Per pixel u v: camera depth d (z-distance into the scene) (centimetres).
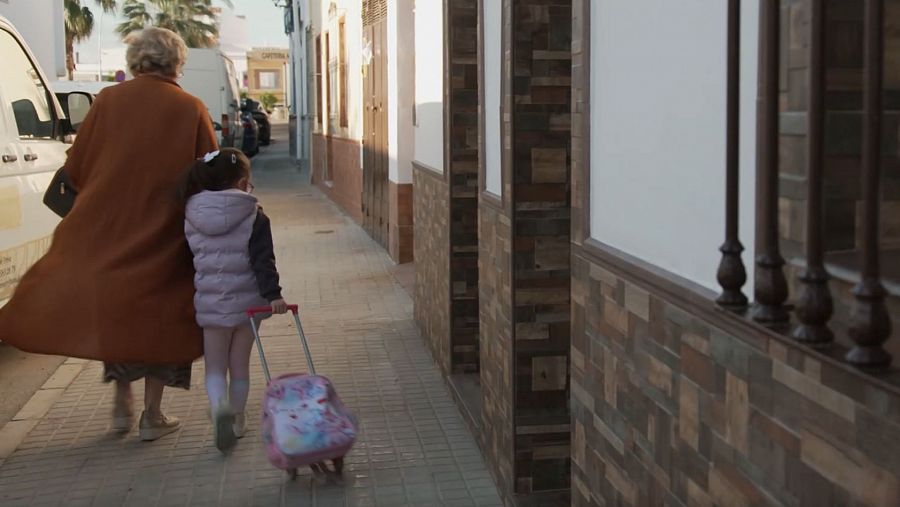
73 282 422
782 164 164
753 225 178
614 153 258
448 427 491
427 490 411
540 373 379
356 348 654
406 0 932
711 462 197
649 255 233
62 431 487
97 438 475
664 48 219
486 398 438
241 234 425
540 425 380
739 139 172
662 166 222
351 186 1382
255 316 432
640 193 238
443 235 565
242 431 464
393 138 990
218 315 425
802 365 159
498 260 407
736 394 184
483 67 437
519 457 381
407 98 959
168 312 429
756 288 162
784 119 162
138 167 432
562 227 374
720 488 193
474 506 395
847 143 156
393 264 995
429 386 563
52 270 427
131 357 423
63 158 708
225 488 412
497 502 399
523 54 364
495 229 412
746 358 180
